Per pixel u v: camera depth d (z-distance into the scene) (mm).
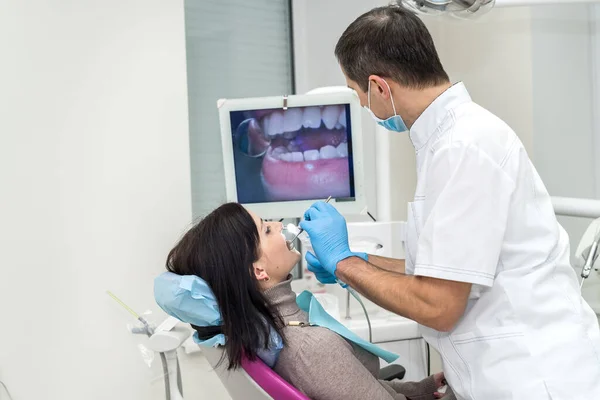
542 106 2326
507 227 1296
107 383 2010
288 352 1368
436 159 1297
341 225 1479
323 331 1411
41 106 1877
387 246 2137
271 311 1410
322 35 2650
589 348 1313
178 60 2100
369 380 1370
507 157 1293
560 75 2373
